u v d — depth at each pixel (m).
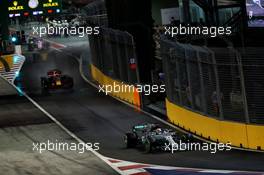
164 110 143.88
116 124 133.62
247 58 100.44
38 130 132.38
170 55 128.12
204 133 113.75
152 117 137.88
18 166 99.81
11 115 153.25
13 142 121.31
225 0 156.50
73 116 146.50
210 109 112.00
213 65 107.19
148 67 171.00
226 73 105.00
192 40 145.50
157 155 100.88
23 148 114.75
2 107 166.00
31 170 96.38
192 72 117.88
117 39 164.12
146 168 91.31
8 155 109.00
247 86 101.38
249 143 101.75
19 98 179.50
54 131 130.25
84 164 98.38
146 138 103.00
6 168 98.81
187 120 121.44
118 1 179.88
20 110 159.75
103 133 125.12
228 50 103.00
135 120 136.12
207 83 111.88
